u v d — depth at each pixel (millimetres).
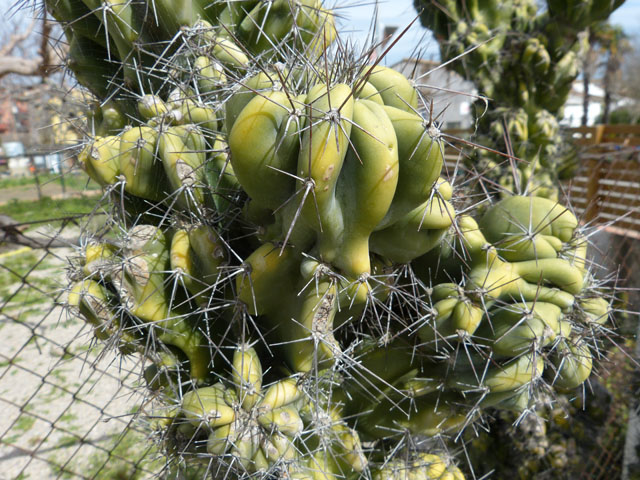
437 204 330
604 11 801
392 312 403
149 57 431
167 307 377
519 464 758
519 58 831
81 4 421
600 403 844
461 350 411
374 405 460
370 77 330
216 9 428
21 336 1313
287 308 357
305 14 435
